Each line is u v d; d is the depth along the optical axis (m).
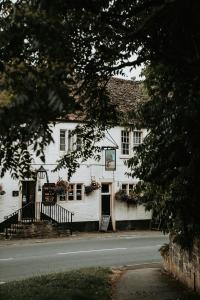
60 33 5.93
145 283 13.32
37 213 28.42
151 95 10.87
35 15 5.85
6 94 5.61
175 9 7.37
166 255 15.27
